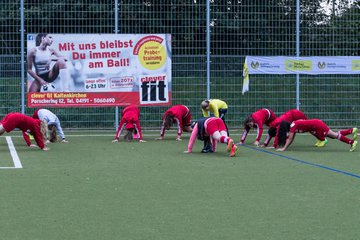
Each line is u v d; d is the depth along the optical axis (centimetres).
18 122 2236
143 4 3059
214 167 1827
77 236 1001
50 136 2562
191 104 3095
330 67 3148
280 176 1648
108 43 3036
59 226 1067
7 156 2098
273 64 3106
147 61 3062
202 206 1238
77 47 3014
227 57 3089
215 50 3083
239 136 2930
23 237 994
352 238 995
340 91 3184
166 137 2864
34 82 2991
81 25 3045
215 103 2636
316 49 3155
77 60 3019
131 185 1490
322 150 2355
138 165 1870
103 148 2380
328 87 3172
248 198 1325
